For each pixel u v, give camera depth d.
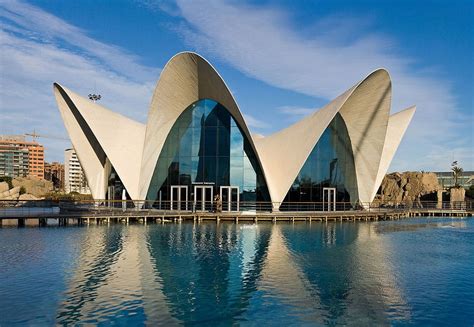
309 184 32.44
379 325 8.55
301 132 31.78
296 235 20.67
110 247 16.27
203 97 31.56
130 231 21.27
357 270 13.10
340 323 8.61
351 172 34.72
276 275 12.24
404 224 29.25
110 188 32.59
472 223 31.22
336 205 33.22
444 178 116.81
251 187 31.22
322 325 8.49
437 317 9.03
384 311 9.34
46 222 24.19
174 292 10.40
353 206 34.47
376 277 12.26
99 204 31.00
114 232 20.80
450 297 10.39
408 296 10.45
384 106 31.72
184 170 31.62
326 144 33.12
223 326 8.33
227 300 9.88
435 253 16.47
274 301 9.88
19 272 12.06
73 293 10.15
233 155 31.31
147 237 19.08
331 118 29.62
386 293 10.66
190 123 31.86
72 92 29.23
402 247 17.94
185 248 16.28
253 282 11.43
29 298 9.74
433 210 39.88
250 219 27.08
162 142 31.91
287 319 8.77
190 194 31.39
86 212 26.69
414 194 57.34
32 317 8.56
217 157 31.36
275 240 18.80
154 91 28.78
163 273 12.21
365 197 35.81
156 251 15.58
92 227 23.02
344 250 16.59
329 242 18.56
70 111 30.23
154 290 10.52
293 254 15.51
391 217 33.59
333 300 10.04
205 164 31.47
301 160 30.56
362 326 8.47
